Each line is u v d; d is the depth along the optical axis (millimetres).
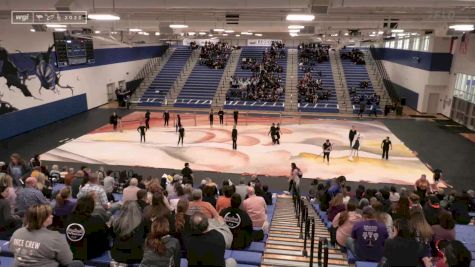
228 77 39562
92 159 19484
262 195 10742
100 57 33750
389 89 37844
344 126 27266
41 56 25766
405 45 36250
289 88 37312
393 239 4770
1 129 22484
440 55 30344
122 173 15227
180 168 18484
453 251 4078
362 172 18344
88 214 5234
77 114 30547
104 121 28031
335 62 42000
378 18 16016
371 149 21859
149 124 27125
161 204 5738
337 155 20750
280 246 7523
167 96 36688
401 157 20516
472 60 26500
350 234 6848
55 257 4023
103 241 5469
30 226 3945
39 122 25906
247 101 35156
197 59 43625
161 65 42812
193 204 6160
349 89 36844
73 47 29469
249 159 19891
